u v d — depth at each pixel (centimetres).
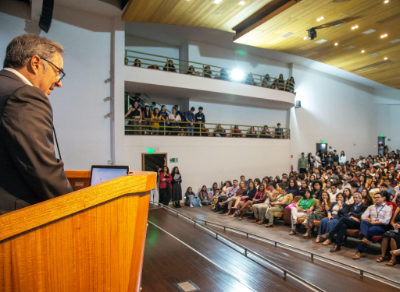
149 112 1062
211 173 1202
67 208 60
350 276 387
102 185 65
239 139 1295
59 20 883
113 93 948
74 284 63
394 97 2039
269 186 879
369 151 2034
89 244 65
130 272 74
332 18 898
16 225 55
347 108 1906
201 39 1303
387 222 533
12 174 72
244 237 629
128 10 885
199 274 281
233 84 1259
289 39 1076
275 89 1422
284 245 528
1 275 54
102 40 949
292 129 1616
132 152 1009
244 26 1027
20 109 69
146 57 1261
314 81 1722
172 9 886
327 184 878
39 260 58
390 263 490
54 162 73
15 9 818
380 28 976
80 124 916
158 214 597
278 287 265
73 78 906
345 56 1284
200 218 906
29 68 86
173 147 1105
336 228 591
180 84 1106
